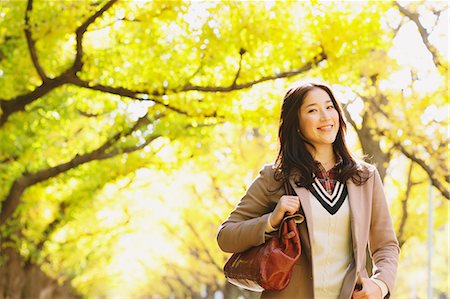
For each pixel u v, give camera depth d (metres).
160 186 25.53
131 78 12.21
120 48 12.64
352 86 12.29
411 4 12.30
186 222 26.69
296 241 4.10
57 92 15.38
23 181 15.50
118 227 26.36
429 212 18.91
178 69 12.12
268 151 21.23
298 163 4.29
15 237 20.11
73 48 13.58
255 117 12.47
